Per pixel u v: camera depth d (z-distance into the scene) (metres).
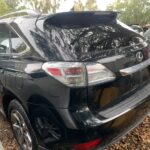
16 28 2.90
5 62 3.02
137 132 3.39
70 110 2.31
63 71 2.33
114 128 2.46
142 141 3.19
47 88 2.40
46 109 2.45
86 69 2.34
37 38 2.62
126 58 2.65
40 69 2.46
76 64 2.33
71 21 2.74
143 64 2.92
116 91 2.58
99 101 2.43
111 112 2.47
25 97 2.66
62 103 2.33
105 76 2.44
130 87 2.75
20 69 2.71
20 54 2.79
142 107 2.85
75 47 2.45
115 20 3.17
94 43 2.56
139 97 2.81
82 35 2.61
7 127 3.85
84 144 2.30
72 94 2.30
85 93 2.34
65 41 2.49
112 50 2.57
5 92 3.07
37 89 2.49
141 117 2.92
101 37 2.69
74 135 2.30
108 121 2.38
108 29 2.89
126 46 2.76
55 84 2.35
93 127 2.29
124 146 3.11
